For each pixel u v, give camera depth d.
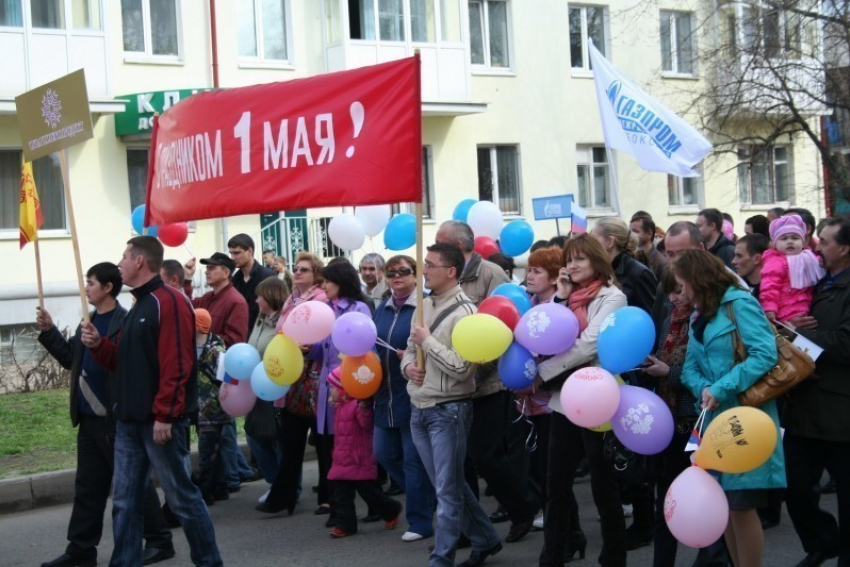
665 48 26.31
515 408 7.29
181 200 7.30
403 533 7.73
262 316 8.58
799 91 19.61
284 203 6.61
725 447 4.93
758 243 7.63
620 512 5.81
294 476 8.34
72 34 18.67
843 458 5.84
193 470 9.86
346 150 6.34
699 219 9.43
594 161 25.58
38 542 7.91
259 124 6.74
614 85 12.70
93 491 6.93
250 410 8.21
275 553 7.32
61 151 6.83
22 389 13.70
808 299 6.18
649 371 5.83
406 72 6.15
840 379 5.81
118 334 6.72
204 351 8.55
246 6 20.80
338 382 7.49
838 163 20.50
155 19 19.88
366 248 20.98
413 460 7.34
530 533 7.49
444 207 23.00
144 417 6.14
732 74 20.61
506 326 5.96
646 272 7.21
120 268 6.42
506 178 24.23
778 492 7.23
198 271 19.72
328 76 6.46
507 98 24.02
